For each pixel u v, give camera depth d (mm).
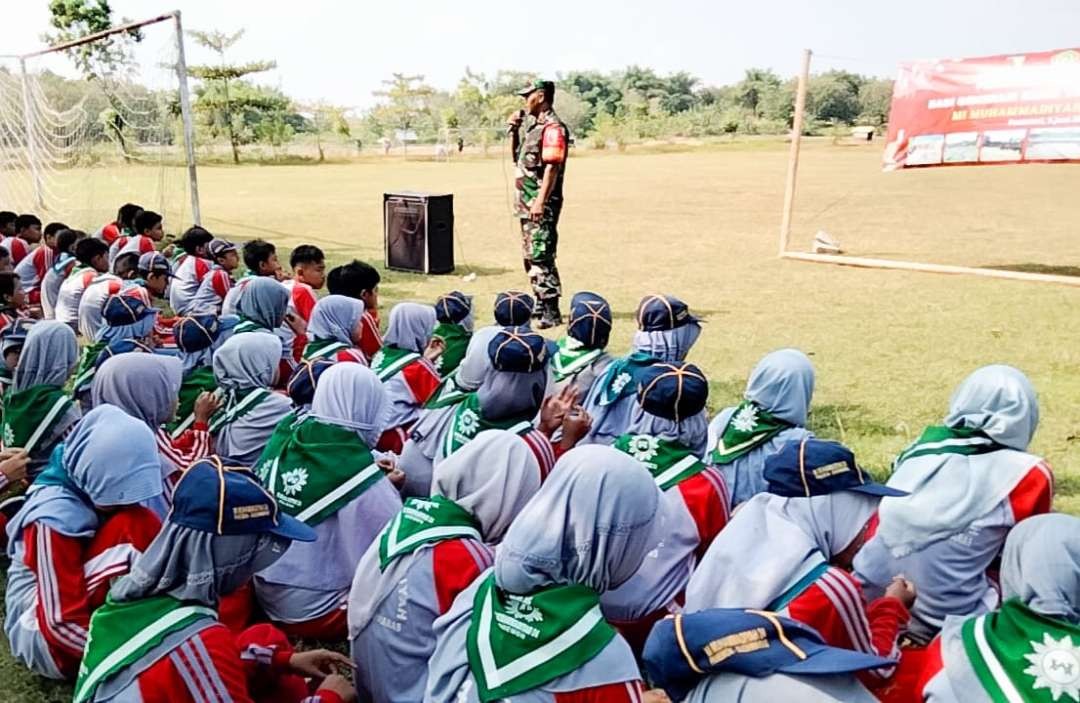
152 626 1962
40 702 2768
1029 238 13211
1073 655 1819
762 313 8078
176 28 10391
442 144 47906
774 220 15438
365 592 2402
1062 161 9406
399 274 10172
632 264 10859
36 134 16453
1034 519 2008
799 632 1694
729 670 1654
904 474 2750
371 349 5328
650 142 49875
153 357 3502
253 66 41719
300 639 2980
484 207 17453
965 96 9789
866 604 2457
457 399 3590
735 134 53094
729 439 3129
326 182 25219
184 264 7164
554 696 1797
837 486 2367
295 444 2979
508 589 1898
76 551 2602
